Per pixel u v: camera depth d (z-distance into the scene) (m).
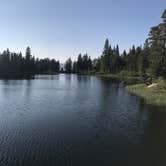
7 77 97.50
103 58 142.50
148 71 56.47
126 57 133.25
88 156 15.76
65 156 15.72
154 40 52.56
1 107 31.55
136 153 16.39
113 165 14.45
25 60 138.00
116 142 18.45
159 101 36.75
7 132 20.64
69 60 184.88
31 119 25.33
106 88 60.62
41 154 15.98
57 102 36.75
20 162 14.73
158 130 21.75
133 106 33.62
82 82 82.81
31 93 47.28
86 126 22.98
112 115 27.86
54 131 21.17
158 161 15.11
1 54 123.31
